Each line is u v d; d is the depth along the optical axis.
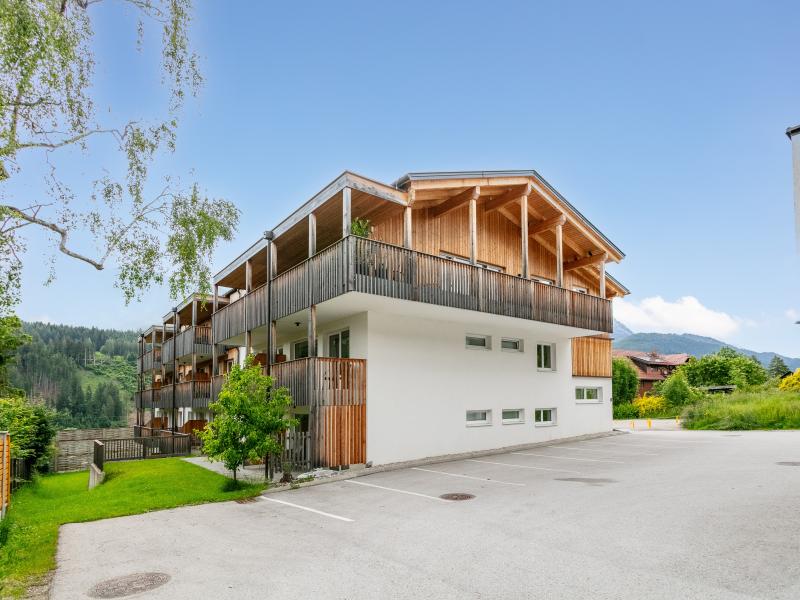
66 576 6.53
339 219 16.25
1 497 10.96
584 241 21.41
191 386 26.64
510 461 15.12
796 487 9.75
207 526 8.95
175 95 11.89
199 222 12.90
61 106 10.79
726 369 55.22
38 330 94.19
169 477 14.47
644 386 62.94
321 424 13.94
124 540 8.24
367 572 6.16
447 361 17.02
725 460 13.66
